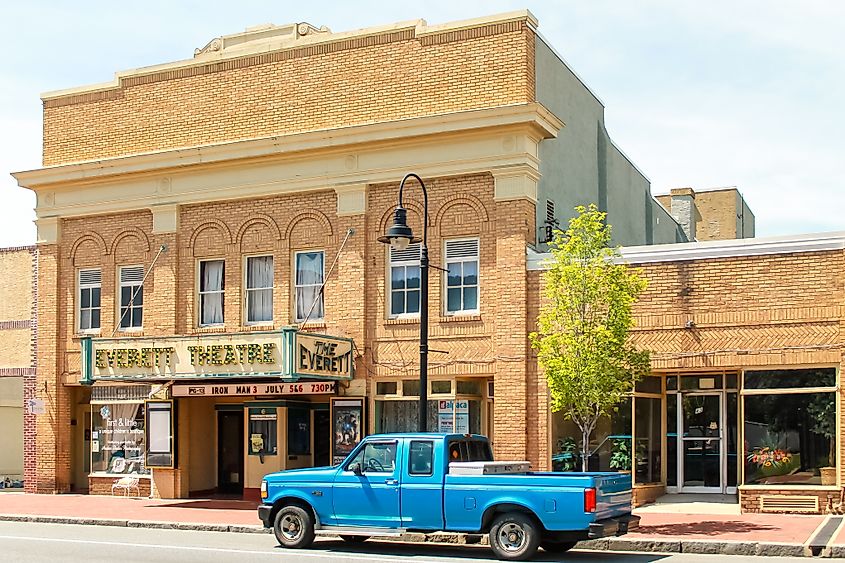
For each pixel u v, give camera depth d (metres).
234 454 27.73
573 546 17.33
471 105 24.31
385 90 25.30
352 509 17.14
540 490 15.70
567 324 19.38
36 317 29.38
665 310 21.86
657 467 23.47
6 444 30.52
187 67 27.86
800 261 20.78
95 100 29.11
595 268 19.27
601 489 15.71
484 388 24.56
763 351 20.95
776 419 21.00
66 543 18.20
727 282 21.38
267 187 26.23
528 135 23.45
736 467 23.22
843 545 15.81
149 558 16.16
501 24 24.20
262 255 26.66
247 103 26.97
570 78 27.66
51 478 28.59
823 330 20.50
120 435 28.14
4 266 30.20
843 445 20.20
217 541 18.67
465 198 24.08
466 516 16.25
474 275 24.03
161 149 28.03
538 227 24.33
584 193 28.58
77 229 29.03
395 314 24.86
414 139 24.42
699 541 16.81
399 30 25.25
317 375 23.62
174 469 26.64
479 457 17.59
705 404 23.61
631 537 17.47
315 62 26.22
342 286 25.19
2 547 17.67
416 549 17.61
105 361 25.50
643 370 19.77
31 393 29.33
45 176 28.92
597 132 30.28
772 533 17.64
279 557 16.19
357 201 25.19
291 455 25.84
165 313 27.36
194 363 24.30
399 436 17.12
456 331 23.92
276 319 26.06
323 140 25.30
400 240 19.20
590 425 19.41
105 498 27.14
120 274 28.39
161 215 27.64
